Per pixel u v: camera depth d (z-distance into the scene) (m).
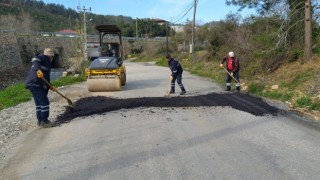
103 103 10.14
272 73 13.57
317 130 7.06
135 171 4.98
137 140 6.44
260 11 16.78
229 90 12.83
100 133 6.96
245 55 16.92
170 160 5.39
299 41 14.02
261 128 7.22
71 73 22.89
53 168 5.19
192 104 9.77
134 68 30.20
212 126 7.39
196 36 40.50
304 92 10.18
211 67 22.59
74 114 8.75
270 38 15.87
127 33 90.12
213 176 4.79
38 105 7.65
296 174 4.84
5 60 36.78
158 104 9.80
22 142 6.59
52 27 90.44
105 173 4.94
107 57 13.67
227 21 23.95
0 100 12.19
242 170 4.98
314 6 13.77
